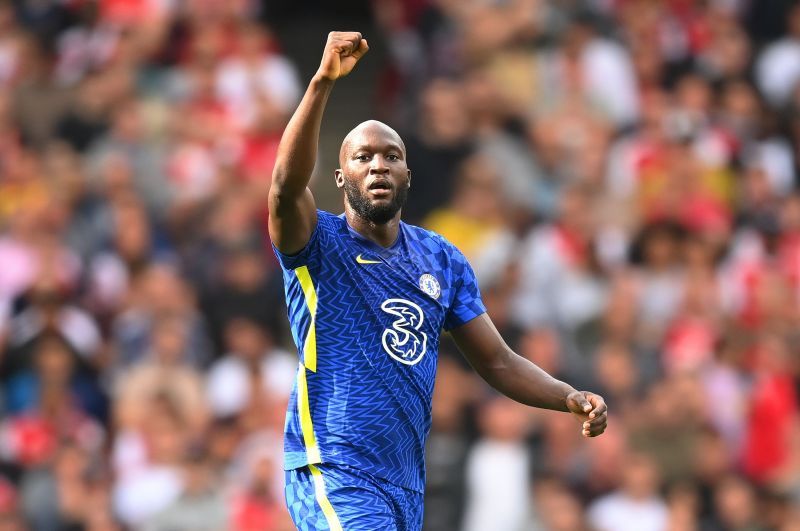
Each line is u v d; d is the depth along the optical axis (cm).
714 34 5959
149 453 4216
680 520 4122
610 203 5031
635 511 4112
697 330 4709
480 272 4656
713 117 5641
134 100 5366
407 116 5181
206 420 4350
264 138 5212
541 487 4094
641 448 4231
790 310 4994
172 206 5009
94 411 4444
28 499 4150
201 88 5381
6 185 5078
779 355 4734
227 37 5512
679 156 5278
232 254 4738
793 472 4453
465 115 5134
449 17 5534
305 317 2080
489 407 4188
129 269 4850
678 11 5969
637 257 4950
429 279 2141
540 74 5388
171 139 5234
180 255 4825
